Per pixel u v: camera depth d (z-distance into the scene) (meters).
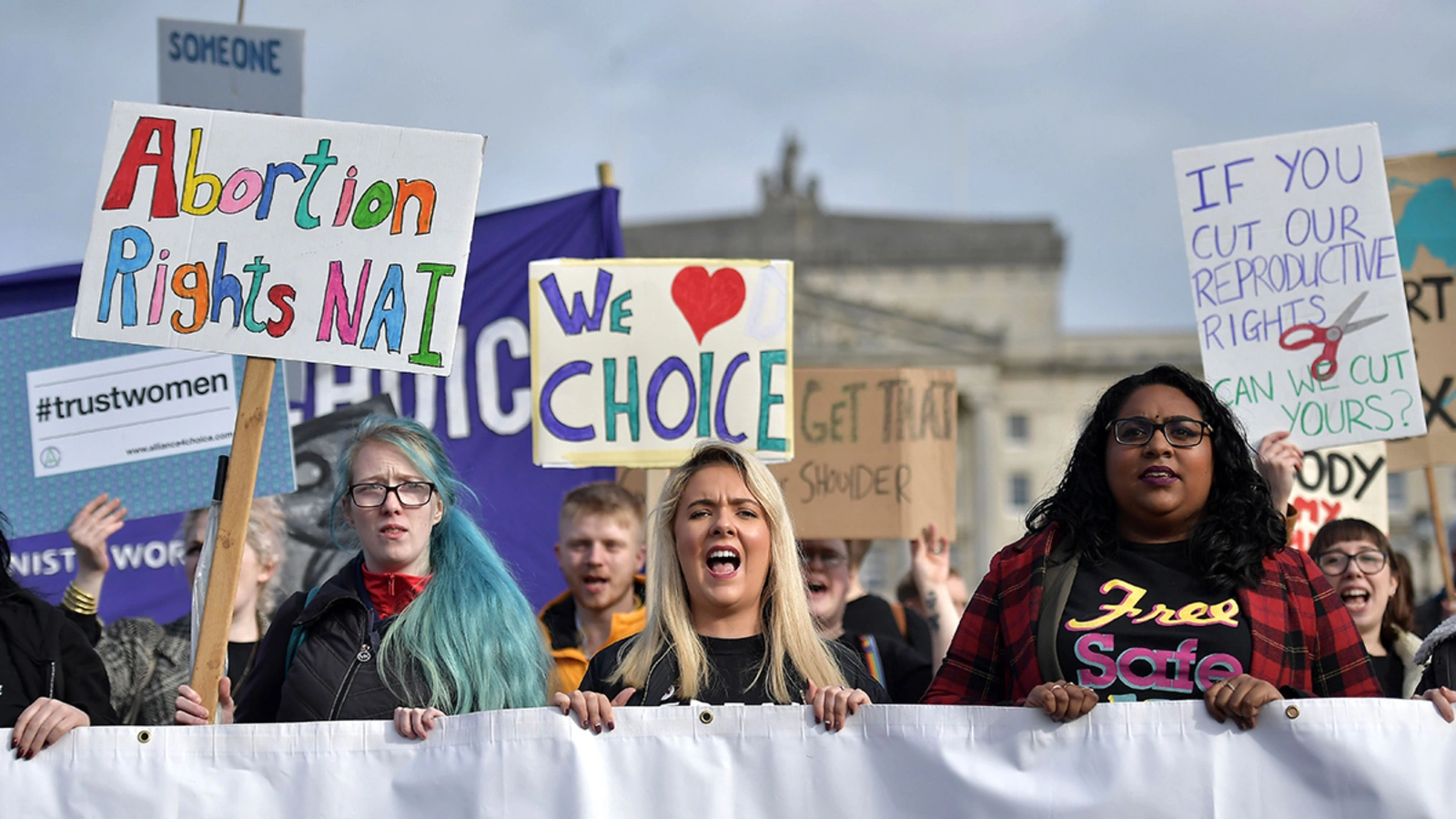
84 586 5.15
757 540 4.05
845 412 6.42
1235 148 5.45
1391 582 5.62
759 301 5.61
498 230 6.73
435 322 4.03
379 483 4.21
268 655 4.16
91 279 4.04
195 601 4.04
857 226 56.78
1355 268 5.27
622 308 5.61
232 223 4.06
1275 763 3.57
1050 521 3.89
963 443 54.16
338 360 4.02
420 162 4.08
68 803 3.77
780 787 3.73
